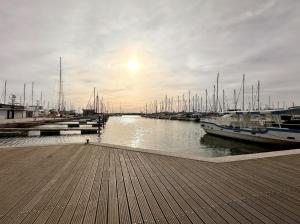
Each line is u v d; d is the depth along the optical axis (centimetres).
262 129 1881
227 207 306
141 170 493
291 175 469
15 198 329
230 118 2433
